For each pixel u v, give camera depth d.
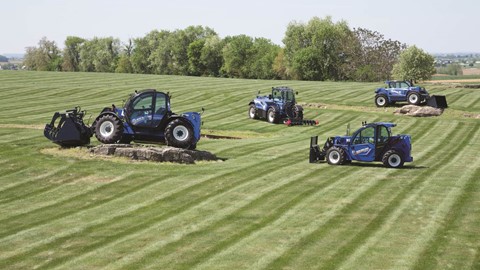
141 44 138.50
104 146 24.92
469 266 13.49
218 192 20.34
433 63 81.38
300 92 60.03
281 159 26.78
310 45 108.62
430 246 14.84
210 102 52.69
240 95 56.47
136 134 25.78
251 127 40.91
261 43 131.12
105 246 15.02
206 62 128.38
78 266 13.66
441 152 30.36
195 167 24.19
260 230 16.20
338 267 13.45
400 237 15.58
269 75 120.69
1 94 54.09
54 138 25.78
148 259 14.05
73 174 22.34
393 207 18.50
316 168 24.64
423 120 43.50
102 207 18.61
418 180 22.44
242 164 25.25
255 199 19.45
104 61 142.50
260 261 13.88
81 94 56.06
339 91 61.03
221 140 33.03
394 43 102.69
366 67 101.44
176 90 59.50
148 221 17.14
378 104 49.41
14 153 25.33
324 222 16.92
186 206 18.67
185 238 15.57
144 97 25.58
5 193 20.12
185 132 25.67
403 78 81.19
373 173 23.72
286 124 42.12
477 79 122.75
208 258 14.09
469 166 25.84
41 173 22.42
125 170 23.05
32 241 15.45
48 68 150.25
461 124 41.50
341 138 26.03
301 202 19.08
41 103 49.75
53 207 18.62
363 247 14.80
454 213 17.81
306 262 13.79
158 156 24.55
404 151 25.09
